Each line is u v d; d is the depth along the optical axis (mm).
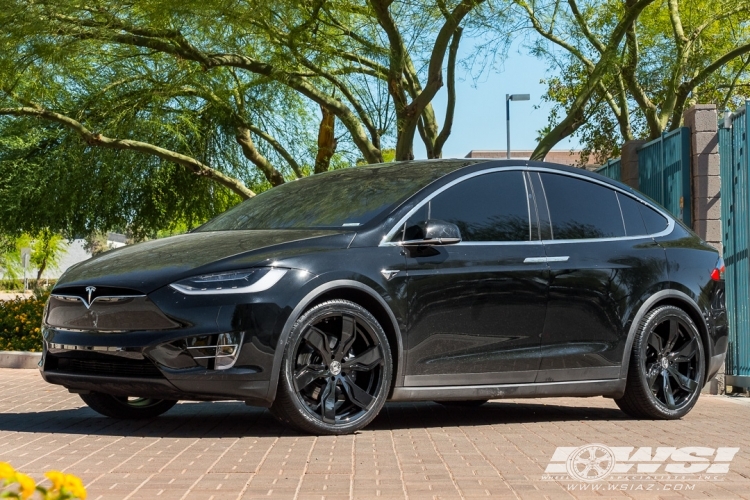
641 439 5945
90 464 4805
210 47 14312
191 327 5570
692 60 18562
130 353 5648
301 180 7504
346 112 14945
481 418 7129
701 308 7543
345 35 15117
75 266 6422
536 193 6992
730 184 10164
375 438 5812
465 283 6352
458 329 6332
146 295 5668
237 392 5586
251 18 13359
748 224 9680
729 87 23547
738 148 9977
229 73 16844
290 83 14594
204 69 14555
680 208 10758
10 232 21828
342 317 5891
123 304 5742
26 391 8703
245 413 7191
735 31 19891
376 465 4840
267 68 14648
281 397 5691
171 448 5336
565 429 6453
